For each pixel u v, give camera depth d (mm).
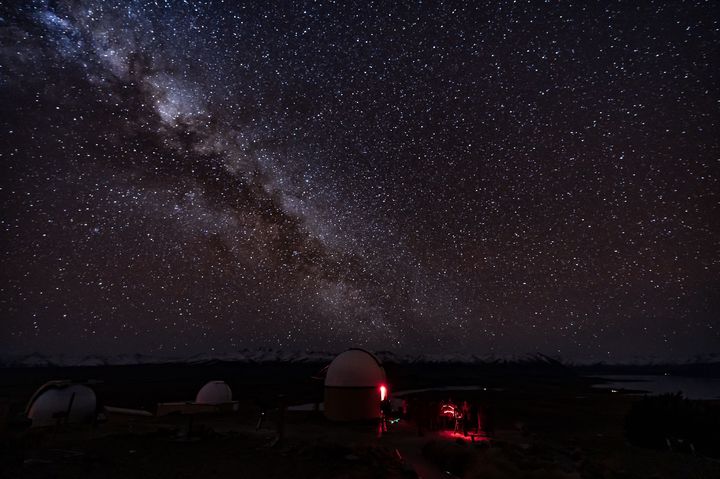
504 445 13148
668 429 14461
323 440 13797
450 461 10367
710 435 13641
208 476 8922
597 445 14906
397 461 10523
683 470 10859
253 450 11734
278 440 12383
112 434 13734
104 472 8828
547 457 11945
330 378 20125
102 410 22031
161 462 10023
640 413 15461
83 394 18828
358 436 15227
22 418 17156
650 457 12469
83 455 10102
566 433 18641
